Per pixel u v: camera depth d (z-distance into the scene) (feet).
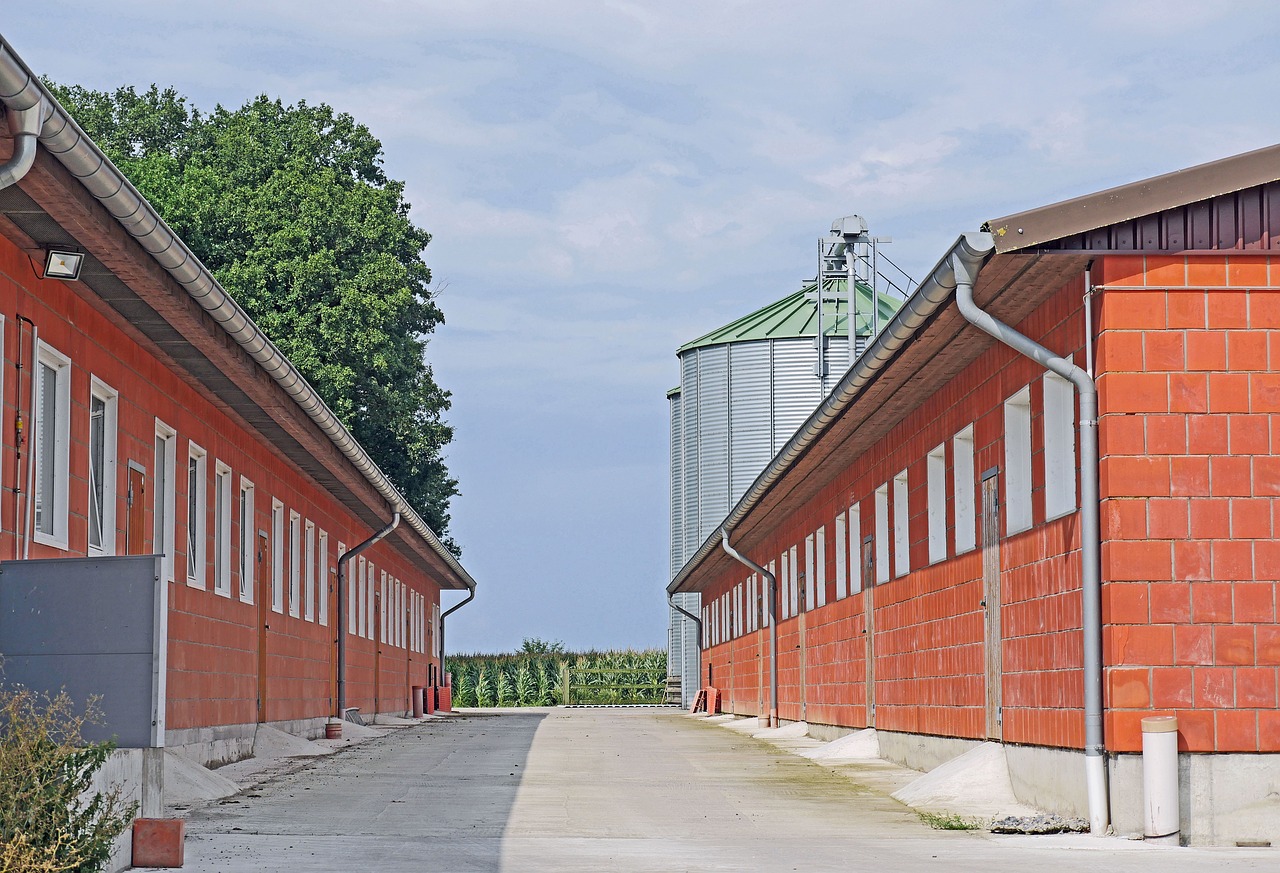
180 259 40.47
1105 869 32.37
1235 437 38.96
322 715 88.33
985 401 50.96
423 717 131.44
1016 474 48.08
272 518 73.82
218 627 61.93
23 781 26.14
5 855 24.72
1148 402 39.04
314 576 85.92
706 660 156.97
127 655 32.73
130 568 32.96
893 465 66.59
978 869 32.22
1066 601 42.39
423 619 147.64
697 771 62.08
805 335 140.67
